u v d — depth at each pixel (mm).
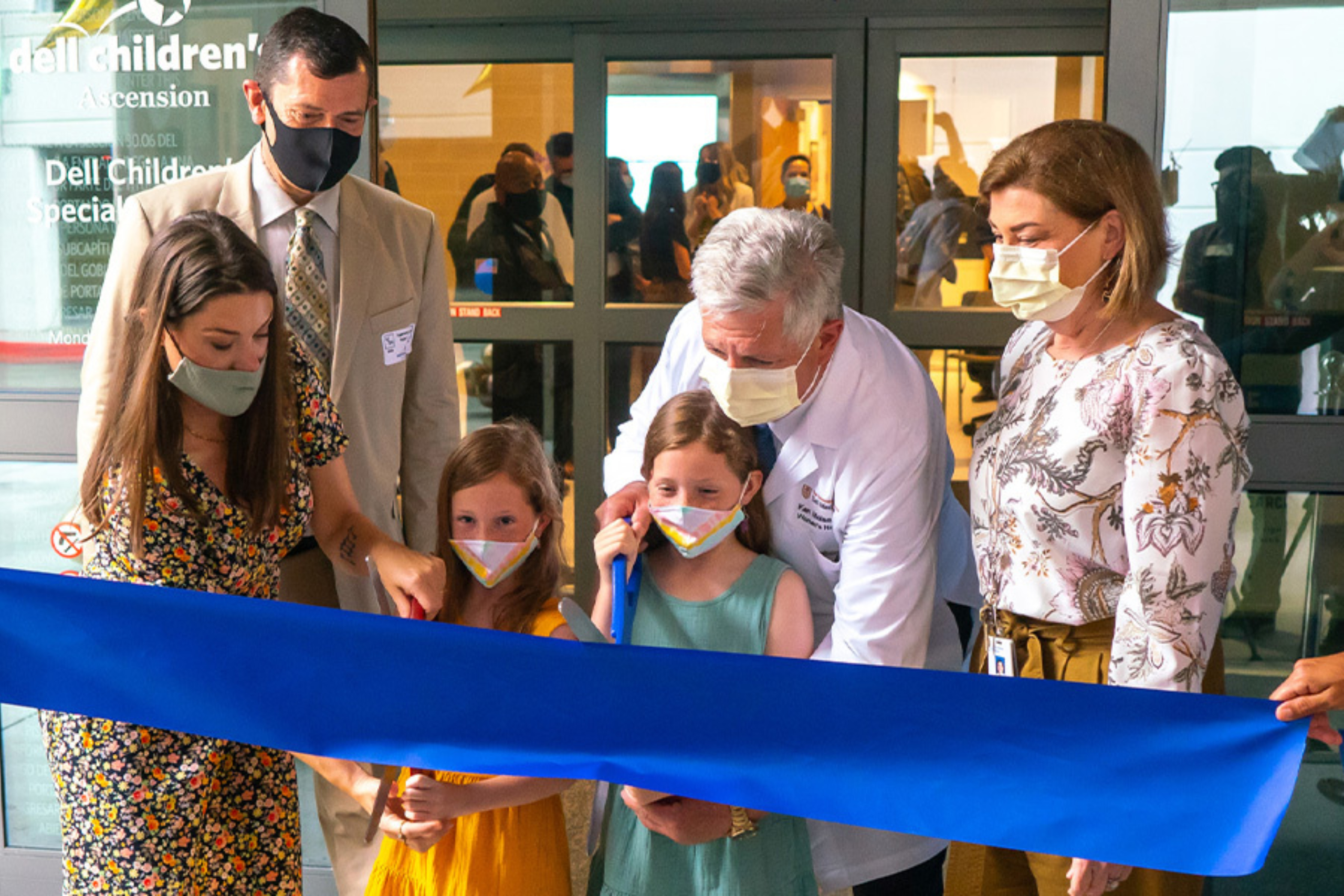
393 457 2123
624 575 1655
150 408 1474
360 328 2033
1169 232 1656
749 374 1592
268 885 1652
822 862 1863
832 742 1499
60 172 2385
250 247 1512
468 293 4336
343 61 1844
